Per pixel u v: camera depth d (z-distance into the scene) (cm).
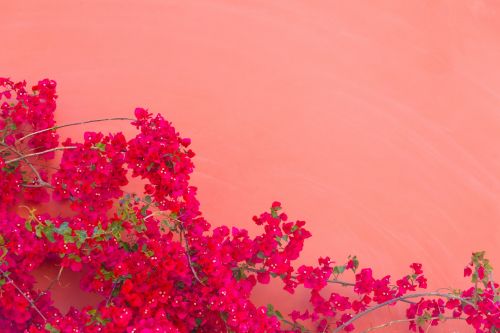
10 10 340
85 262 279
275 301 312
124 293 258
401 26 384
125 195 306
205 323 286
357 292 300
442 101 371
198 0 365
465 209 348
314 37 371
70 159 279
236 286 278
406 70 374
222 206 323
